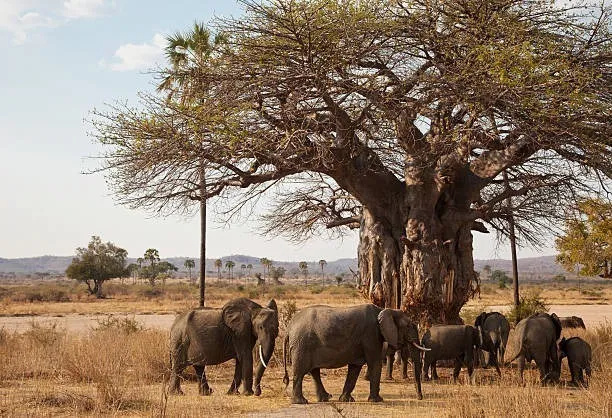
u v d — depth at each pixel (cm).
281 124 1501
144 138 1478
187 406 1015
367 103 1469
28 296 7325
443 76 1427
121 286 10094
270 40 1461
